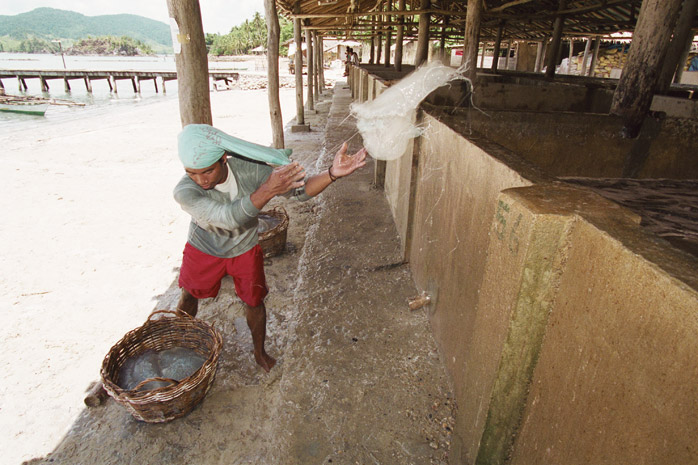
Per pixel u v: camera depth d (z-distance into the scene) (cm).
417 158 338
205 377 234
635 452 95
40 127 1320
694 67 1478
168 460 213
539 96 545
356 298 333
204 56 330
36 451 221
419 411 229
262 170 217
